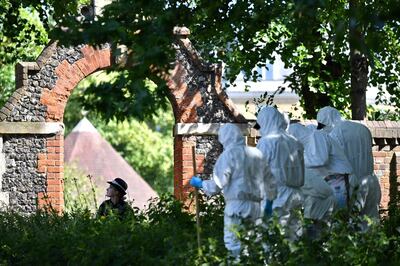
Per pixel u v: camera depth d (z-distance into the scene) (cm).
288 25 4425
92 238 3728
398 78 6316
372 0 3775
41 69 5516
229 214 3472
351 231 3338
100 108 3178
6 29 6041
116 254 3556
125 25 3334
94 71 5556
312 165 3897
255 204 3494
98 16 3359
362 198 3991
